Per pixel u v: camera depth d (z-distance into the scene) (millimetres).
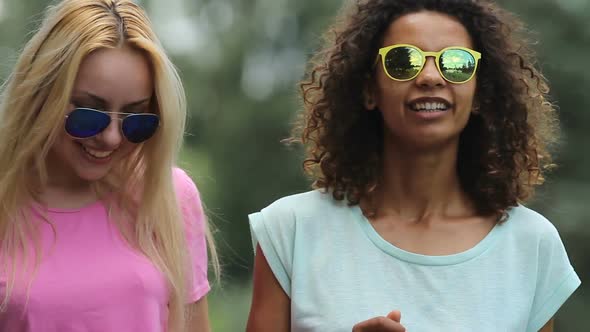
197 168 29234
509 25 5332
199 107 34188
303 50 35062
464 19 5203
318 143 5441
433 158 5211
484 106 5316
